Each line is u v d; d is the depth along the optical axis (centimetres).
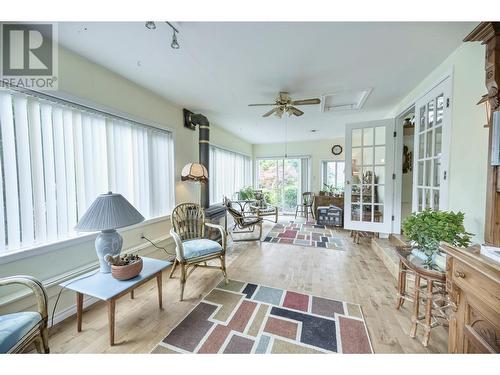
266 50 182
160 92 276
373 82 246
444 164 200
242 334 155
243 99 300
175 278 248
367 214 355
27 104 159
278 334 155
